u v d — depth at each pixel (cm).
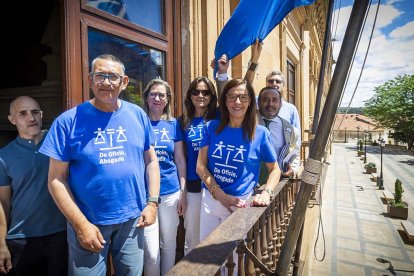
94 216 147
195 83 242
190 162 246
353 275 448
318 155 132
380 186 1179
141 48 261
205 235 215
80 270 148
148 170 177
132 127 158
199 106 244
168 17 296
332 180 1373
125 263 163
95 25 206
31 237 165
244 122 201
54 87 202
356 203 907
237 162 201
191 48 331
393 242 596
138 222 164
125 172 152
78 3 194
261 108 275
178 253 308
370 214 791
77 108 145
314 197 567
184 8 325
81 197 145
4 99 218
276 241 231
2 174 159
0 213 157
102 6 215
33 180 163
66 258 178
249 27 285
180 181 241
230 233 146
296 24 928
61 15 184
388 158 2769
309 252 409
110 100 145
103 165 145
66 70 184
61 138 138
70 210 137
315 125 245
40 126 167
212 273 110
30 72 209
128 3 243
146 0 266
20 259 164
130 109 163
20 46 209
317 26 1332
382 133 5428
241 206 185
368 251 543
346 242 582
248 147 200
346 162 2205
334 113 125
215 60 317
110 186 147
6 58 214
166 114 235
